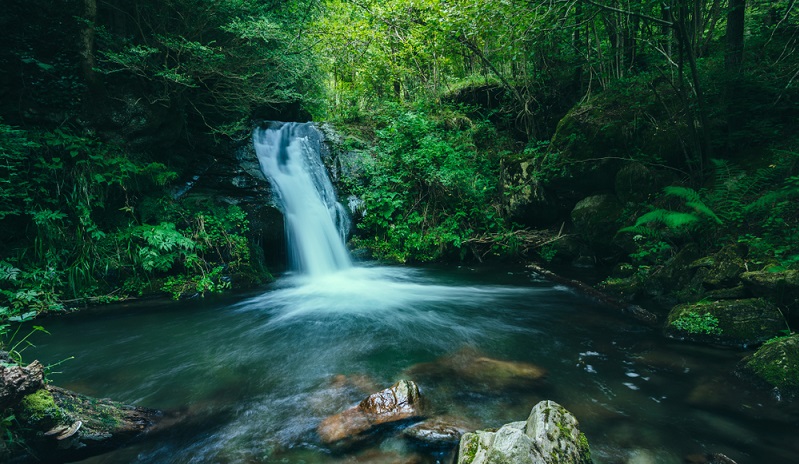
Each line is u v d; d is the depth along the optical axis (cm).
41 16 670
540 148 1081
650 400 349
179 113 846
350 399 364
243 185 934
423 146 1064
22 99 656
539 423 255
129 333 549
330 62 1514
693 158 743
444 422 315
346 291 766
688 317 485
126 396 375
